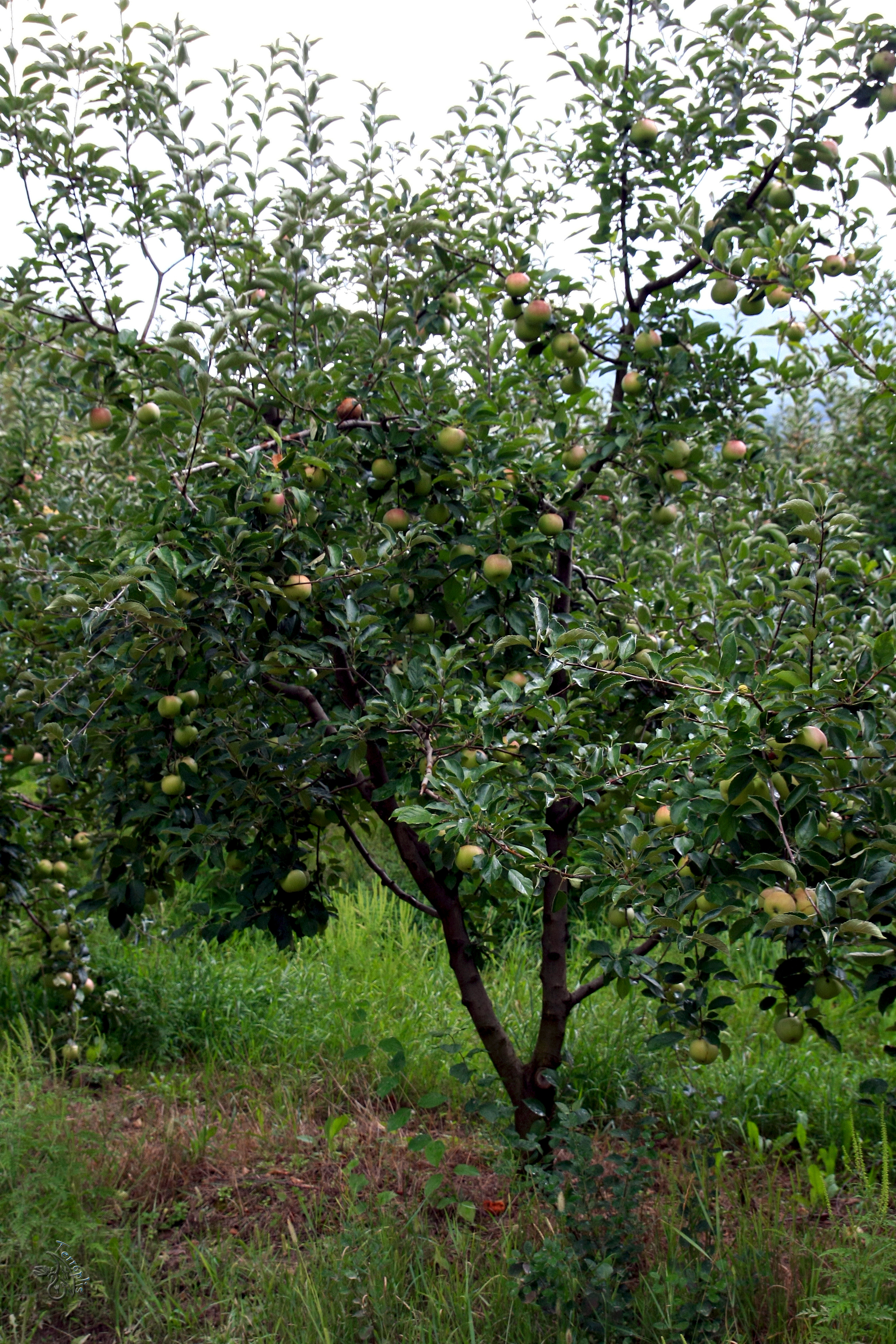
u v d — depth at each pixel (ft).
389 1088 10.30
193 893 20.01
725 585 11.54
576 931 18.33
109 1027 15.88
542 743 9.86
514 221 13.17
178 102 11.49
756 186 12.06
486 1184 11.58
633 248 11.80
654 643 11.26
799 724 7.53
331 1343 8.57
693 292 11.79
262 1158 12.16
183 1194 11.44
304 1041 15.12
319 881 12.12
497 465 11.00
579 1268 8.93
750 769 7.38
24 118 11.04
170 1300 9.24
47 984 15.28
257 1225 10.48
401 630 11.87
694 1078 13.89
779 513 12.66
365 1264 9.49
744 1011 16.05
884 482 21.65
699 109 11.34
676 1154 12.50
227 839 11.00
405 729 10.46
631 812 9.52
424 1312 9.05
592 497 15.15
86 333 12.36
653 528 18.17
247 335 11.19
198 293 11.84
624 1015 15.24
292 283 10.45
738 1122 12.79
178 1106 13.65
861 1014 15.67
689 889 8.35
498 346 12.57
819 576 8.55
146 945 18.06
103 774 12.85
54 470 16.98
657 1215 10.46
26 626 11.28
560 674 11.48
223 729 10.96
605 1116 13.43
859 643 9.73
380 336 11.10
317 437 10.78
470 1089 13.85
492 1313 8.90
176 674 10.93
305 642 11.02
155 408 10.94
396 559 11.07
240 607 10.00
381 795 11.21
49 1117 11.24
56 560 12.03
